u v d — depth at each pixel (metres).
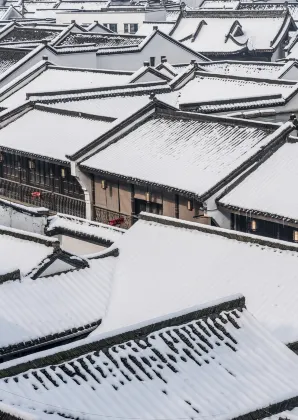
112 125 59.50
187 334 28.77
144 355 27.58
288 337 33.31
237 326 29.66
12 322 35.03
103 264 40.28
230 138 54.78
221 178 50.50
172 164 54.41
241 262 37.84
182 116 59.03
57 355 26.69
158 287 38.25
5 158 66.00
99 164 57.19
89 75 82.94
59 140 62.66
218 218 50.44
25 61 87.62
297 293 35.25
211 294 36.62
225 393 26.52
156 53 99.94
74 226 48.88
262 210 47.78
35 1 169.12
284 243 37.38
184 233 40.97
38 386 25.78
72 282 38.47
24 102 69.00
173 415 25.23
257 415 25.52
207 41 124.75
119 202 57.12
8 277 37.06
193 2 152.25
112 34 105.81
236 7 141.75
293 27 126.31
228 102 68.00
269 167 51.16
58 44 102.81
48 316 35.97
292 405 26.31
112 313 37.19
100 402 25.52
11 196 65.75
